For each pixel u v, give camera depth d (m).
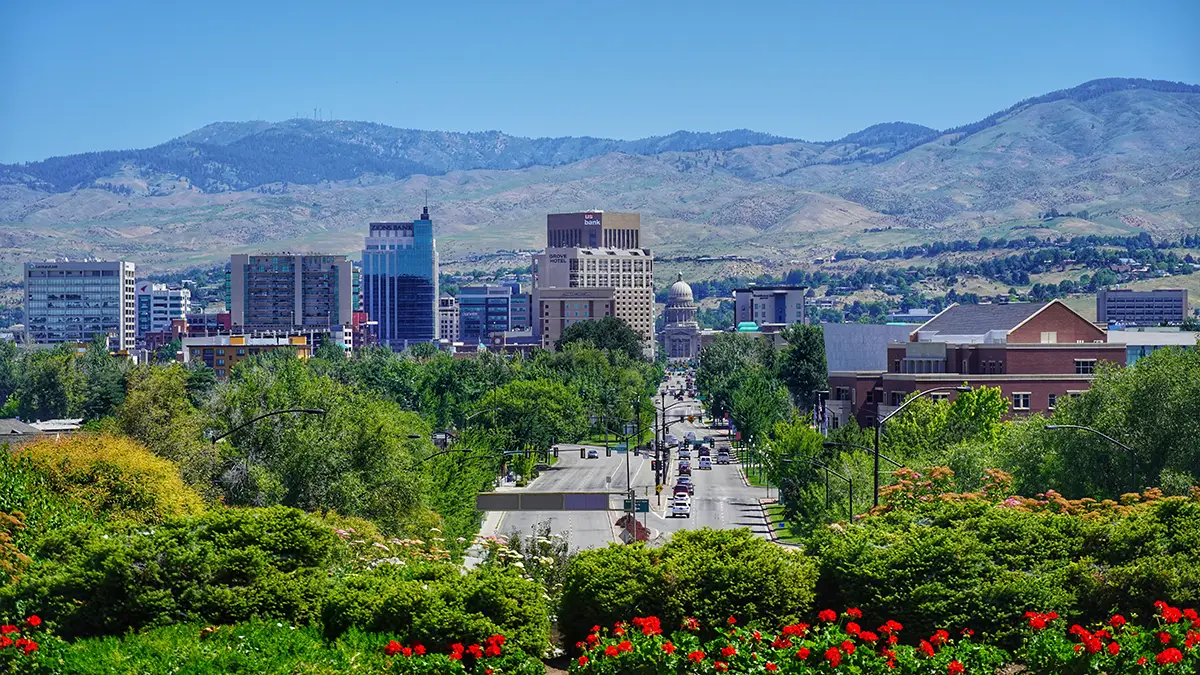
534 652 44.81
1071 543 49.31
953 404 129.00
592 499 144.38
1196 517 50.59
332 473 95.06
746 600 46.44
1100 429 99.06
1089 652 39.97
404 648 41.88
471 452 137.50
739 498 179.50
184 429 100.88
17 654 40.59
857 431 147.50
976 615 45.75
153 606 45.72
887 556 47.09
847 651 40.12
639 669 40.66
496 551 62.94
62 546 49.78
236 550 47.12
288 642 43.00
